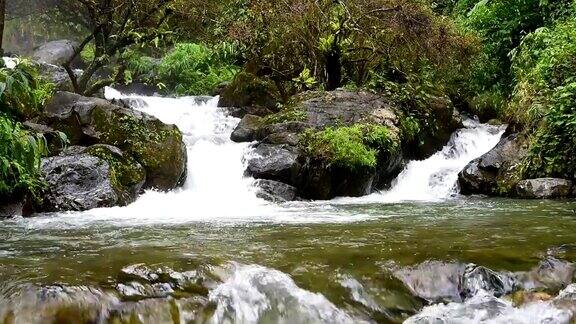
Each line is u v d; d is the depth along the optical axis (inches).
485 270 127.1
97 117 267.1
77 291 106.7
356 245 148.4
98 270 120.5
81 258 132.4
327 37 390.0
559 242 151.8
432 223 190.9
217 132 364.5
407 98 366.6
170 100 433.1
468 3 502.9
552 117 288.2
